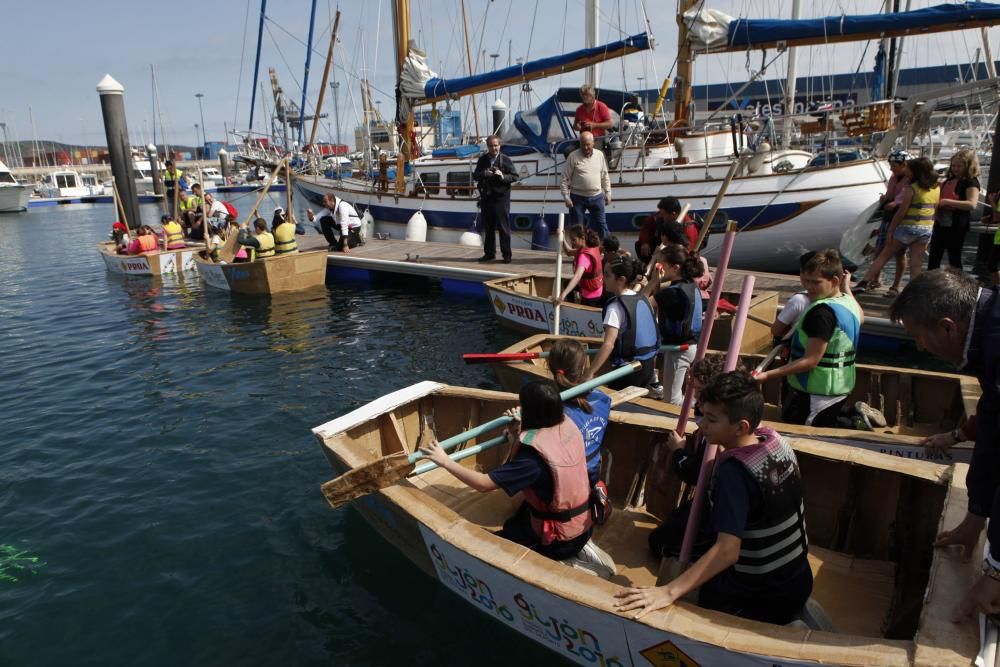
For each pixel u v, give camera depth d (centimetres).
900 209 767
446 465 328
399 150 1698
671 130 1251
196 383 771
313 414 662
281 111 4050
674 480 403
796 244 1110
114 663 342
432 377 769
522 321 887
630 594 260
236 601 386
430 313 1079
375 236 1702
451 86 1497
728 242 306
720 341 699
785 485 249
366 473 340
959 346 217
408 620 364
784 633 235
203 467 554
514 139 1387
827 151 1176
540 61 1329
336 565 416
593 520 359
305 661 340
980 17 911
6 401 733
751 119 1165
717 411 245
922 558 331
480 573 320
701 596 281
